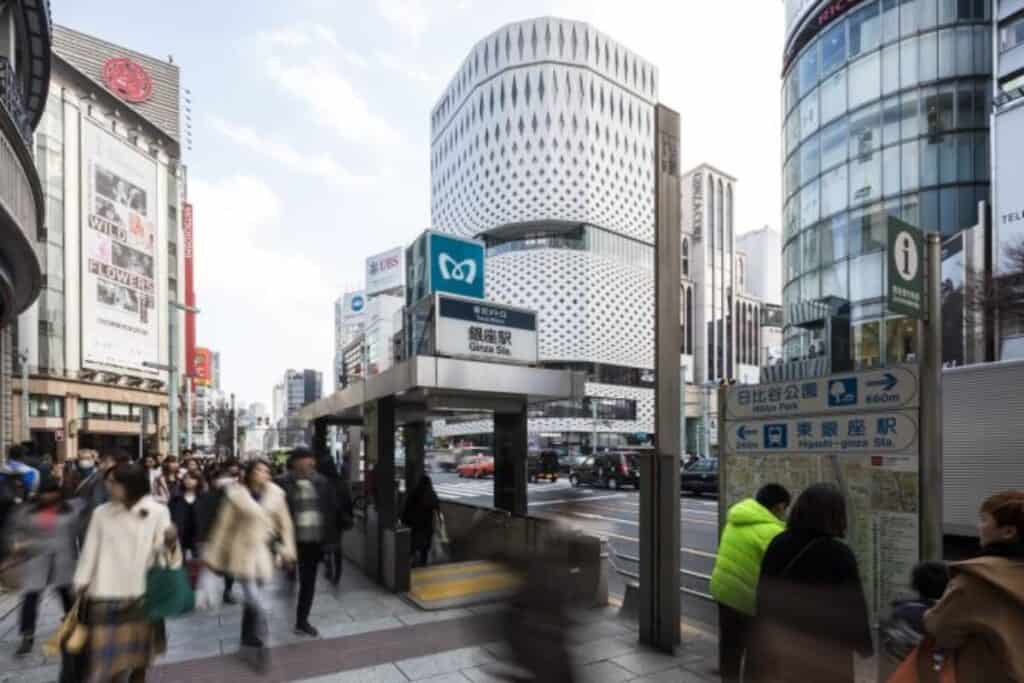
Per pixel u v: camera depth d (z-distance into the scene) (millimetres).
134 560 3660
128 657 3570
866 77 29359
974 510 8070
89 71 48562
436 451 44312
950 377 8445
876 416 4754
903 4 28375
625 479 24156
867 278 28328
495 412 9367
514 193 83375
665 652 4828
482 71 88562
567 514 2900
